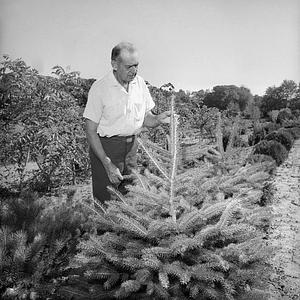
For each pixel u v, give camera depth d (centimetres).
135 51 265
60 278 252
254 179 297
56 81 513
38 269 231
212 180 242
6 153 492
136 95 287
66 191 525
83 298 214
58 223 274
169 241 190
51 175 548
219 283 195
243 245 196
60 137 489
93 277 204
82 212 301
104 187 295
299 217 444
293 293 269
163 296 181
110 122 283
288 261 321
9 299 226
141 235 192
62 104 519
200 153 250
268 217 238
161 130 610
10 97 479
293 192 575
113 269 206
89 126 282
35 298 227
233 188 256
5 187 517
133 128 290
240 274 191
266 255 203
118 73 270
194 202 228
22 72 469
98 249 202
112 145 288
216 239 201
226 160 311
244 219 226
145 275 181
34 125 484
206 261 195
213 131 863
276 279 289
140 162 419
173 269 175
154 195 213
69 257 255
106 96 276
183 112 826
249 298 193
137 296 195
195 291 180
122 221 201
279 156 796
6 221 276
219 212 204
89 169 605
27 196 332
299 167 790
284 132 1000
